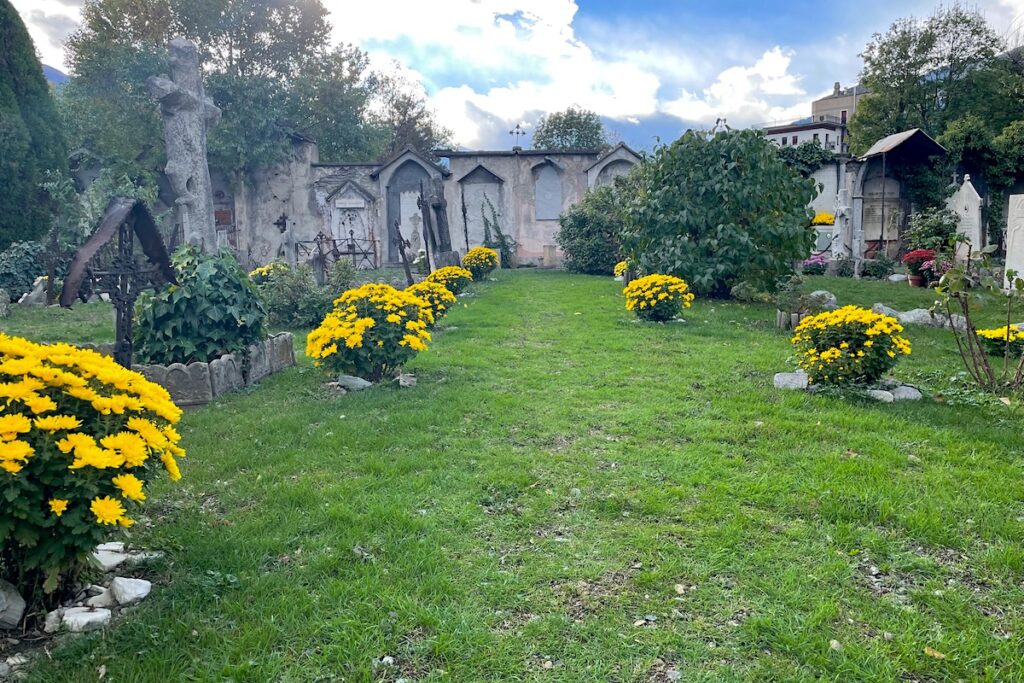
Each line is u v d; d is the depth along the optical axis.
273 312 10.91
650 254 13.48
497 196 26.69
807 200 13.53
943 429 5.15
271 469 4.53
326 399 6.34
